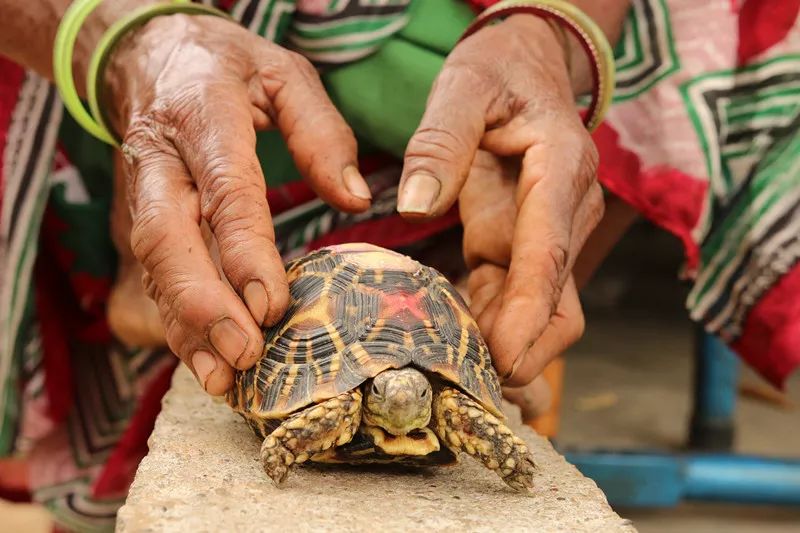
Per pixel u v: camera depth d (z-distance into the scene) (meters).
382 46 0.75
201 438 0.64
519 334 0.64
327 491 0.60
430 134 0.65
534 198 0.66
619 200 0.81
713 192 0.78
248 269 0.61
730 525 1.07
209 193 0.63
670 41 0.77
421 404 0.60
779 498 1.04
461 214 0.70
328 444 0.60
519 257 0.65
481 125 0.66
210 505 0.58
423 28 0.75
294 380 0.60
